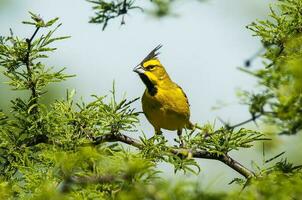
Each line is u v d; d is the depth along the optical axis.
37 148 11.64
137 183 7.51
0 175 11.23
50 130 11.66
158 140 11.91
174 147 11.96
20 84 11.73
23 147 11.49
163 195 6.93
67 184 7.93
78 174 8.12
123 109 12.10
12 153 11.42
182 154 11.45
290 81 7.29
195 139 12.05
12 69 11.77
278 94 7.29
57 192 7.90
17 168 11.18
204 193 7.00
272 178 8.83
